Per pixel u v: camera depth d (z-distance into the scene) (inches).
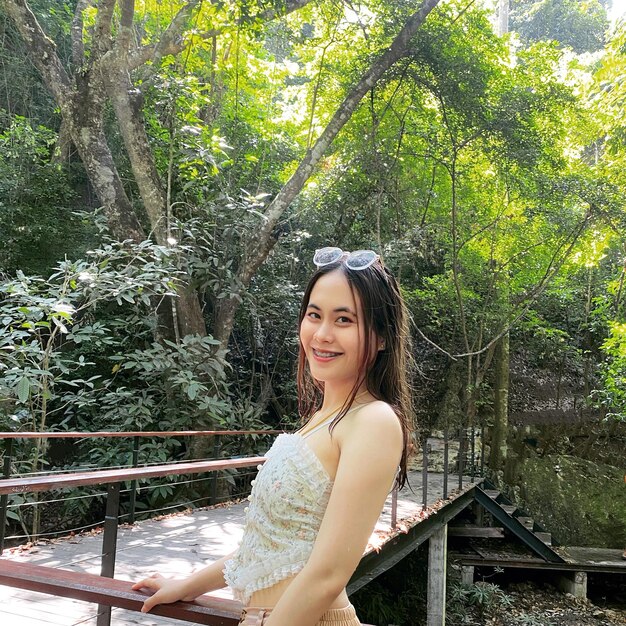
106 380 313.6
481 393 502.3
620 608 354.0
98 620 92.3
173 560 165.6
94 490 285.7
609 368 374.6
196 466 154.4
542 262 441.4
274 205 335.9
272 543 37.5
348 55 406.6
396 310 41.6
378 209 402.0
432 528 261.9
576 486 462.0
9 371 223.1
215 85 417.7
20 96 435.8
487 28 384.2
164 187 323.0
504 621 318.7
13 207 355.6
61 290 245.1
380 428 35.4
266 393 400.2
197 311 316.5
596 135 422.6
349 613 36.9
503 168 395.2
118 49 300.5
